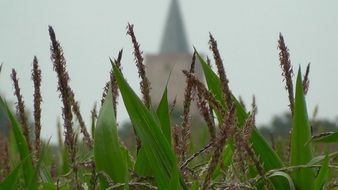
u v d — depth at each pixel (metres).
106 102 6.64
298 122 6.81
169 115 6.98
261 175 6.36
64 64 6.23
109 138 6.47
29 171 7.22
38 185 7.27
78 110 7.74
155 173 6.30
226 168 7.61
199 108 6.27
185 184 6.29
